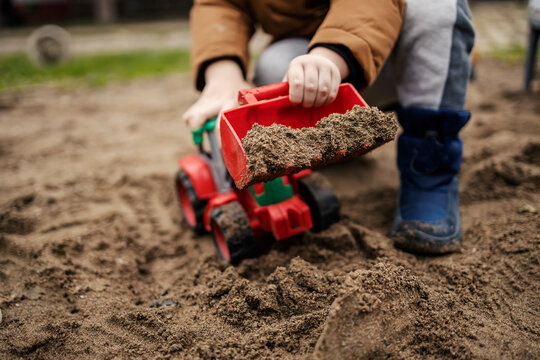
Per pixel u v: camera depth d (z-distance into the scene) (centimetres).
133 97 431
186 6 1214
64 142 324
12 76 532
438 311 129
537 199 189
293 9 174
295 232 165
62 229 208
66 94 451
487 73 402
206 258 176
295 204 168
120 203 237
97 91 457
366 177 236
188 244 196
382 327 117
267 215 166
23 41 888
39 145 320
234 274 153
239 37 185
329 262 161
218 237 176
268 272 160
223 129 126
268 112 134
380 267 130
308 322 128
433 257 161
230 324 137
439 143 164
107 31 963
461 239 165
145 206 232
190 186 192
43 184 256
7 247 188
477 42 543
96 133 340
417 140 168
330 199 169
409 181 174
